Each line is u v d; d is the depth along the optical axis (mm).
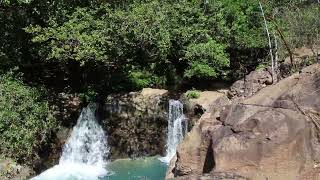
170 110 16891
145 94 17375
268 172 7602
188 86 19125
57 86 18156
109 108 17047
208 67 18078
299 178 7656
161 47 16656
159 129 17031
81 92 17734
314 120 7965
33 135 14812
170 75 19203
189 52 17984
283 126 7734
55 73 18672
